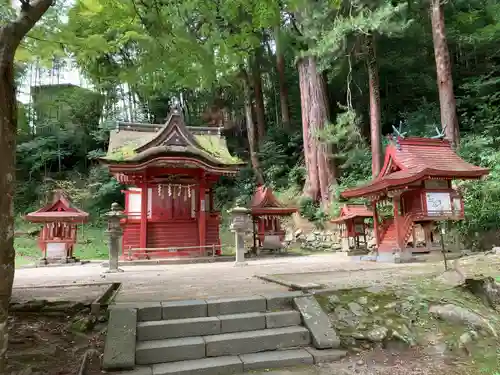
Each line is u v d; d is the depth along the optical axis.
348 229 15.12
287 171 27.47
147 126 17.69
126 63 4.02
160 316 4.56
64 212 14.05
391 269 8.23
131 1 3.59
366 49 19.48
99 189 26.20
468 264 7.76
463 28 22.06
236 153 31.91
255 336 4.35
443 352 4.41
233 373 3.89
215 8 4.21
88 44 3.65
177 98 33.16
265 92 34.97
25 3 2.93
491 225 12.47
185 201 17.25
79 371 3.54
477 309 5.23
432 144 11.31
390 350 4.44
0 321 2.55
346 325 4.80
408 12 20.86
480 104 19.34
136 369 3.73
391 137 11.45
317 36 18.58
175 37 3.78
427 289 5.77
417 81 24.41
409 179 9.63
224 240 21.91
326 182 21.55
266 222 16.55
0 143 2.61
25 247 19.50
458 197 10.62
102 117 30.25
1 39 2.73
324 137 20.39
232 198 27.03
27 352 3.75
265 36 28.42
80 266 13.18
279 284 6.46
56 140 28.62
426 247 10.77
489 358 4.28
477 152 15.47
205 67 4.13
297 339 4.49
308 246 19.48
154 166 15.29
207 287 6.43
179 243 15.79
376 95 19.02
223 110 35.47
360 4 17.17
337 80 25.64
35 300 4.91
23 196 26.47
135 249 13.23
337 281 6.43
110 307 4.51
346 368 4.02
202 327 4.43
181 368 3.78
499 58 22.52
